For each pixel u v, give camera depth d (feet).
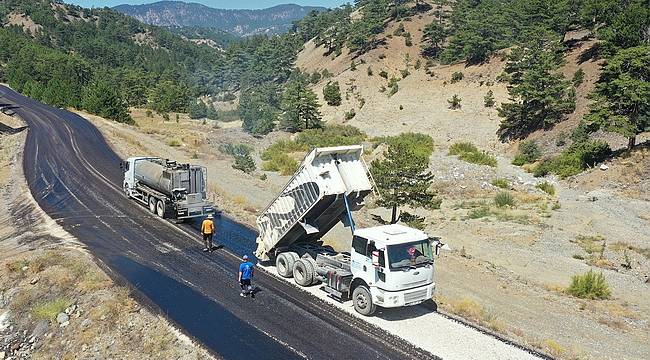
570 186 161.79
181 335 49.32
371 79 373.20
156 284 61.11
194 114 386.93
